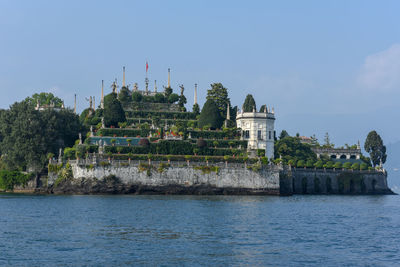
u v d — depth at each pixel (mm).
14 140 184000
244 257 73438
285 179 184500
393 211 138250
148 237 86562
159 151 182500
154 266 67750
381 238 91625
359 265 71000
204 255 74125
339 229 100875
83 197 157875
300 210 132375
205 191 172250
